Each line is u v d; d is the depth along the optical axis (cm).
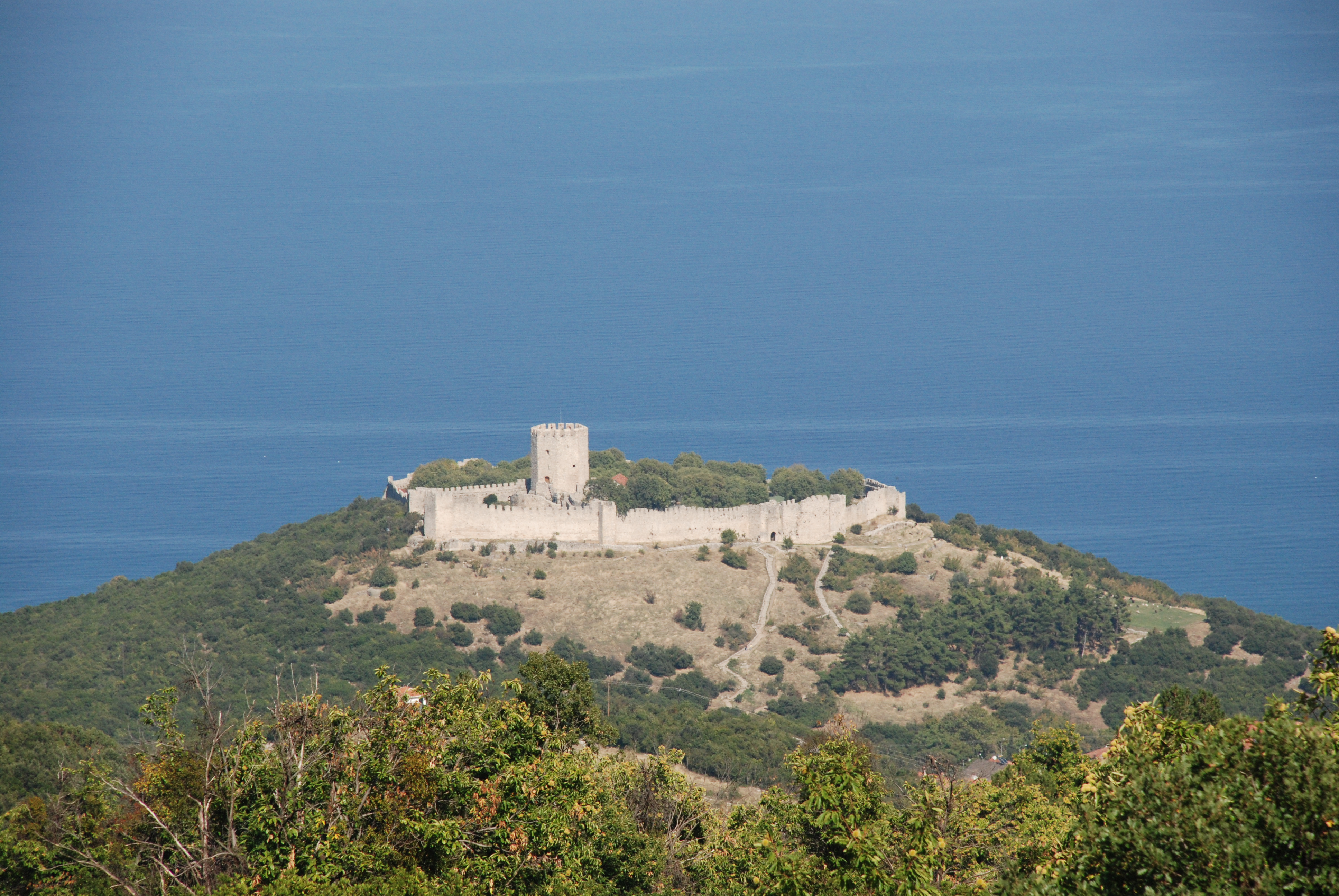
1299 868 14412
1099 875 15650
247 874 19150
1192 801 15312
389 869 19175
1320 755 15075
